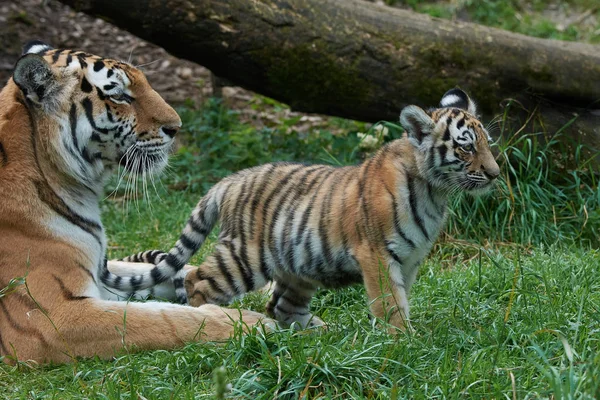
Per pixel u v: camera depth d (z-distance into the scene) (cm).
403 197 932
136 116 979
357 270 964
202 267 1044
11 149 928
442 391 718
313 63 1384
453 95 1052
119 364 861
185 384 788
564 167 1356
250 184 1040
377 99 1406
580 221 1284
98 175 989
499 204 1302
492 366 755
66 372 849
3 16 2122
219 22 1360
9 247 912
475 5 2261
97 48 2152
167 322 905
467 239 1286
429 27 1390
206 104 1853
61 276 920
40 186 936
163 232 1395
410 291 1012
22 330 892
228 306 1084
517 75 1370
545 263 1090
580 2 2305
